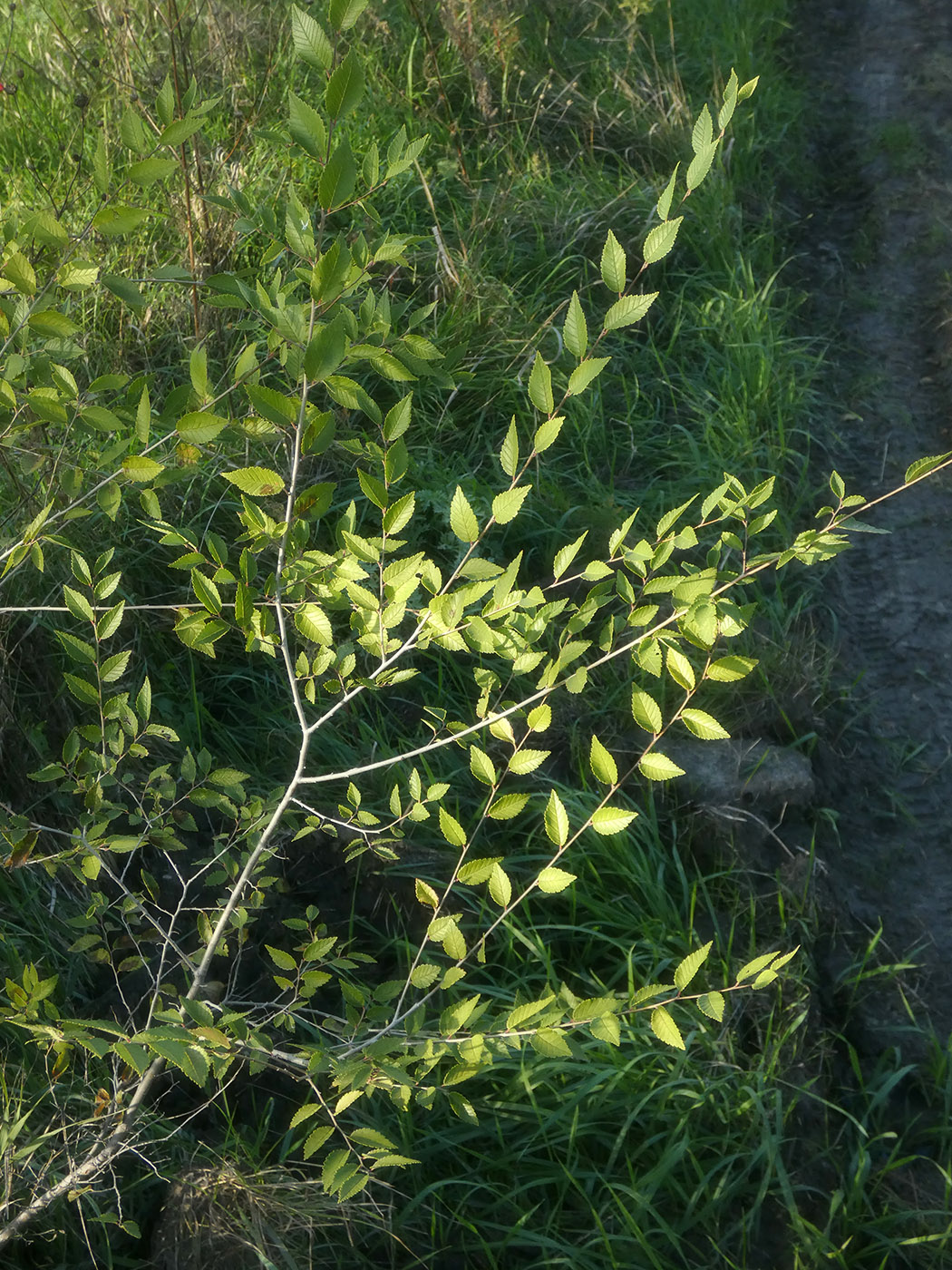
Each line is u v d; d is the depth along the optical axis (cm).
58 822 275
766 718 345
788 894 297
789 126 671
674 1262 234
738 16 758
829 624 400
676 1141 246
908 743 366
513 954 273
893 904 319
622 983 278
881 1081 274
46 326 187
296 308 173
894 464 470
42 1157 219
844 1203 246
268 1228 216
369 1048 185
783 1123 252
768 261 560
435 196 501
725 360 479
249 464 345
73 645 212
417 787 204
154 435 339
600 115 587
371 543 180
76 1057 242
